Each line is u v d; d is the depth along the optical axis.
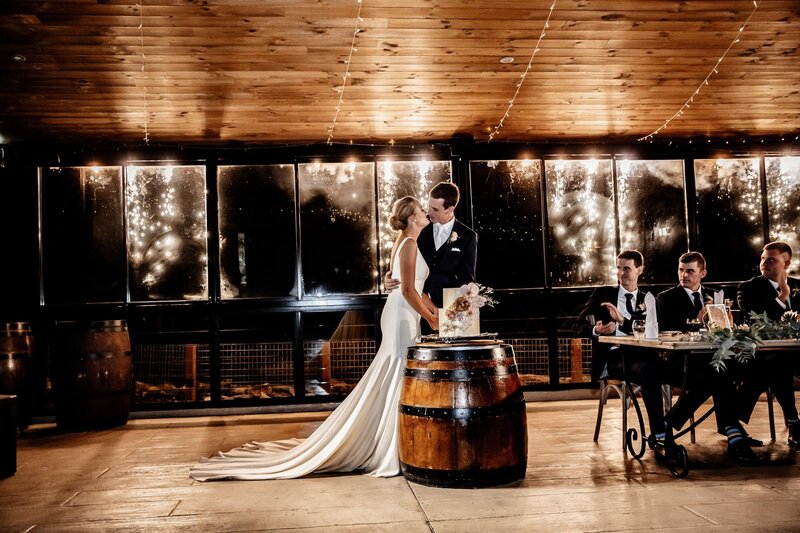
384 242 6.38
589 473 3.38
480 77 5.44
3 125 5.72
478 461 3.08
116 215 6.19
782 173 6.74
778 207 6.73
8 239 6.02
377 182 6.38
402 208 3.62
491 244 6.51
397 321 3.61
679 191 6.68
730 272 6.68
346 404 3.58
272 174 6.31
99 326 5.41
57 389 5.36
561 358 6.64
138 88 5.32
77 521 2.79
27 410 5.49
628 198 6.65
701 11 4.81
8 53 4.82
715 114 6.16
